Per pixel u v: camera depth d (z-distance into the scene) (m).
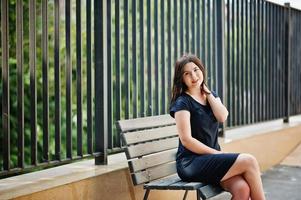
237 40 6.82
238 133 6.69
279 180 6.22
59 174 4.02
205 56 6.12
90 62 4.39
